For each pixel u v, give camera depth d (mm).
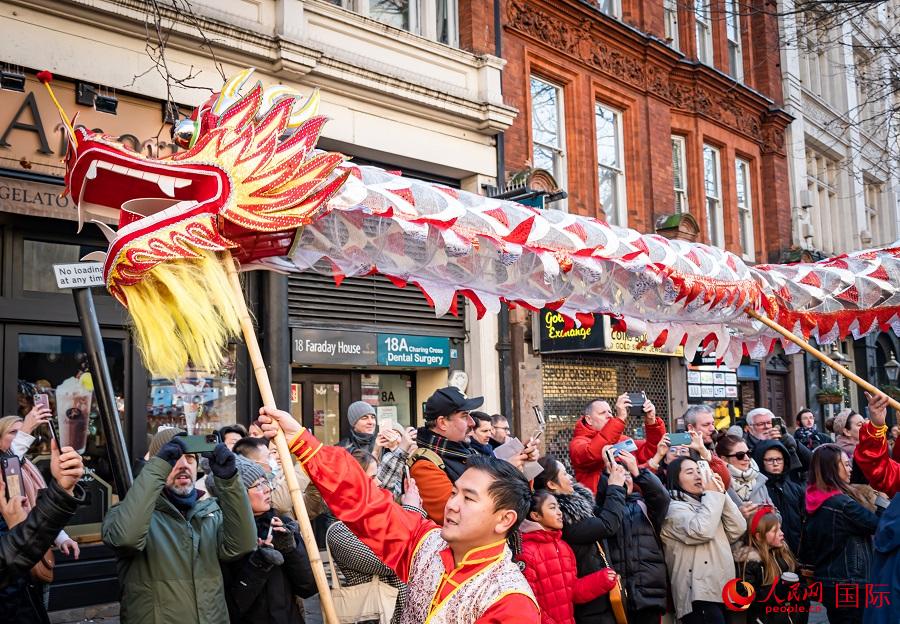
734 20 17781
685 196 15516
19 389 7117
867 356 20922
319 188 2979
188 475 3924
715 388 15047
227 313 2822
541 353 11445
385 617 4355
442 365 10422
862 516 5379
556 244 3990
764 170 18172
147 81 7711
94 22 7387
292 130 3119
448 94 10289
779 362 17594
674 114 15297
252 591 4043
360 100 9555
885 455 5125
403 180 3518
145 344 2742
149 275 2768
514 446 4391
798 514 6383
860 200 22375
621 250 4320
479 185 10883
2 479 4043
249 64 8508
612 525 4648
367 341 9562
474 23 11070
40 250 7375
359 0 10062
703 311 5180
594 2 13727
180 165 2863
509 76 11555
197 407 8062
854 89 22172
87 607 7129
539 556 4355
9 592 3580
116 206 3027
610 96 13680
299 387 9500
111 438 3582
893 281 6012
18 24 6973
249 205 2896
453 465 4086
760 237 17719
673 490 5383
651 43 14195
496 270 3963
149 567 3705
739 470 6172
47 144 7090
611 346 11781
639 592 4891
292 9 8797
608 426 5586
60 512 3297
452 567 2633
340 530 4375
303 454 2807
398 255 3625
